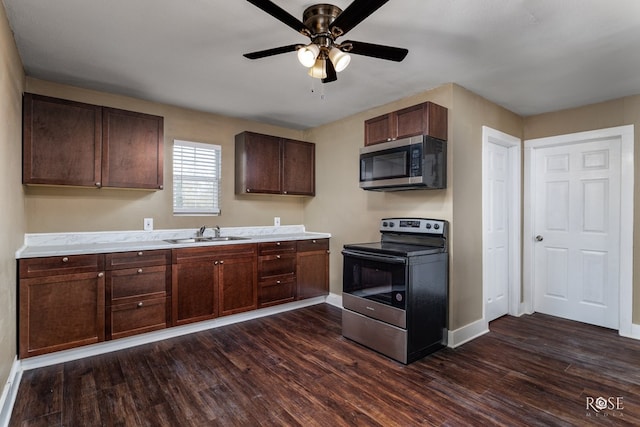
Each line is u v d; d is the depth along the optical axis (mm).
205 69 2584
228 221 3842
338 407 1916
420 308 2547
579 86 2840
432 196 2928
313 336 2990
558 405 1936
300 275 3779
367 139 3141
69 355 2475
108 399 1979
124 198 3166
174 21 1941
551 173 3607
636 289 2951
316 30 1824
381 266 2631
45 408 1884
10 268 2027
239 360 2506
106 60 2432
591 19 1874
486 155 3158
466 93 2947
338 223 3939
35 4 1771
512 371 2348
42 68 2549
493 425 1753
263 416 1832
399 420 1800
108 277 2572
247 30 2043
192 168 3582
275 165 3922
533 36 2066
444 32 2033
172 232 3428
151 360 2494
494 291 3463
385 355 2582
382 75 2662
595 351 2682
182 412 1862
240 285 3297
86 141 2701
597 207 3301
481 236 3113
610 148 3211
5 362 1845
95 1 1750
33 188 2730
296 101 3312
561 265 3549
